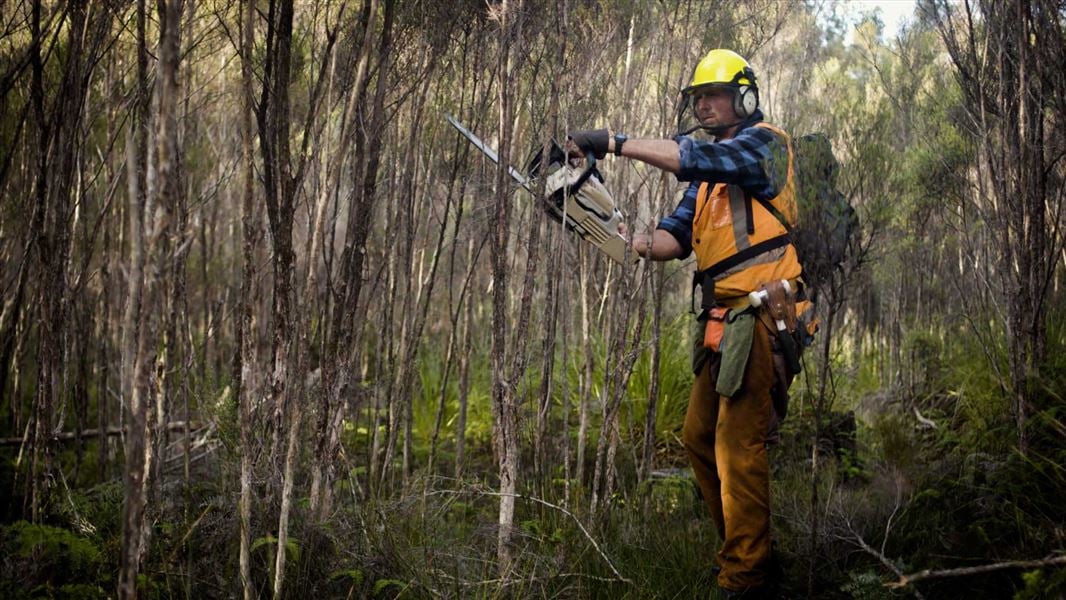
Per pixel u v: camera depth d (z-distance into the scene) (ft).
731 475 8.55
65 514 8.36
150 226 5.32
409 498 8.96
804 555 9.32
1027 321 9.53
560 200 8.68
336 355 8.07
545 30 9.01
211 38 10.13
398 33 8.39
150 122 6.59
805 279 8.65
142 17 6.61
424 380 15.83
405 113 10.46
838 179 8.95
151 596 6.93
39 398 8.61
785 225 8.43
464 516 9.92
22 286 9.18
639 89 11.27
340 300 8.05
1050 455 8.70
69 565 7.29
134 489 5.04
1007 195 9.54
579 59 9.43
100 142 11.78
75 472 10.77
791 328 8.37
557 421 13.67
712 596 8.78
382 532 8.09
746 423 8.54
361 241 8.15
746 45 11.37
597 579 8.52
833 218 8.24
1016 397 9.05
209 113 14.15
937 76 12.35
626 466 12.91
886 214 8.32
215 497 7.87
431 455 11.37
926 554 8.29
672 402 15.24
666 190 10.75
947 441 11.24
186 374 8.64
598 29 9.78
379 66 7.82
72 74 8.25
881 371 17.80
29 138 9.77
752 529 8.50
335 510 8.29
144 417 5.04
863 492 11.22
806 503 10.73
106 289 11.89
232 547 7.18
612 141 8.48
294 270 8.06
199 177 13.88
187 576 6.93
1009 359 9.43
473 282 13.12
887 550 9.16
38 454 8.58
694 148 8.28
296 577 7.26
